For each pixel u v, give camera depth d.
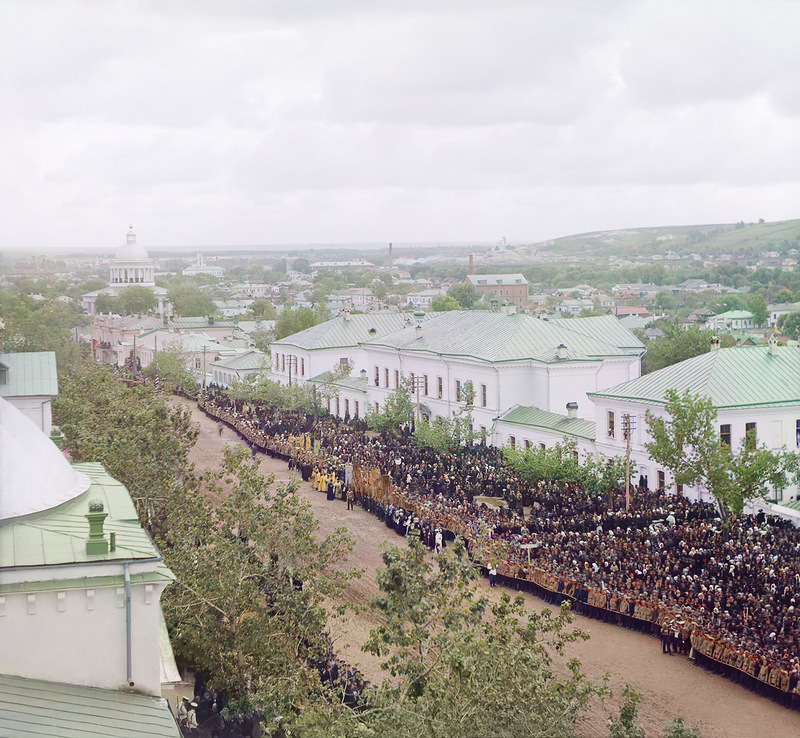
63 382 79.56
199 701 31.67
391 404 90.88
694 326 124.12
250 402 115.88
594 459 70.88
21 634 21.89
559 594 45.38
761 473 51.97
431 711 22.34
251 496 35.03
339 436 88.12
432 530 54.59
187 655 33.72
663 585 42.50
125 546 23.31
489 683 22.91
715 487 52.06
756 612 38.47
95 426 57.31
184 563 32.75
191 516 37.94
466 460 73.19
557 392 83.19
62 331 117.19
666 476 64.44
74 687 22.17
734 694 35.47
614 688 35.94
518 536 51.09
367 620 43.56
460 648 23.48
